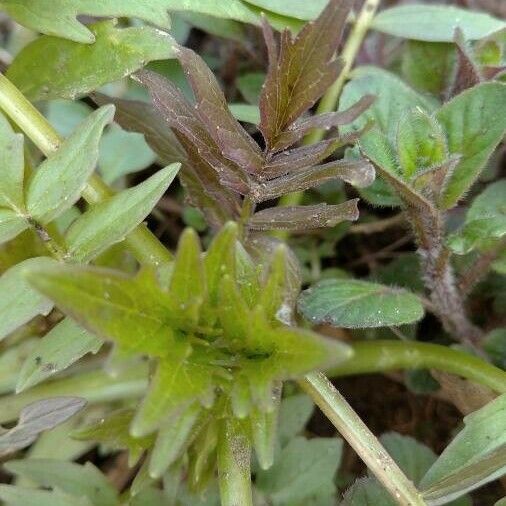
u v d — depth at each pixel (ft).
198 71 0.38
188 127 0.40
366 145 0.42
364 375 0.58
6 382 0.51
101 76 0.45
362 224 0.58
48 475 0.47
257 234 0.44
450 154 0.43
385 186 0.46
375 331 0.54
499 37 0.51
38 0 0.45
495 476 0.39
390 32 0.54
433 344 0.49
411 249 0.62
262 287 0.32
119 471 0.54
